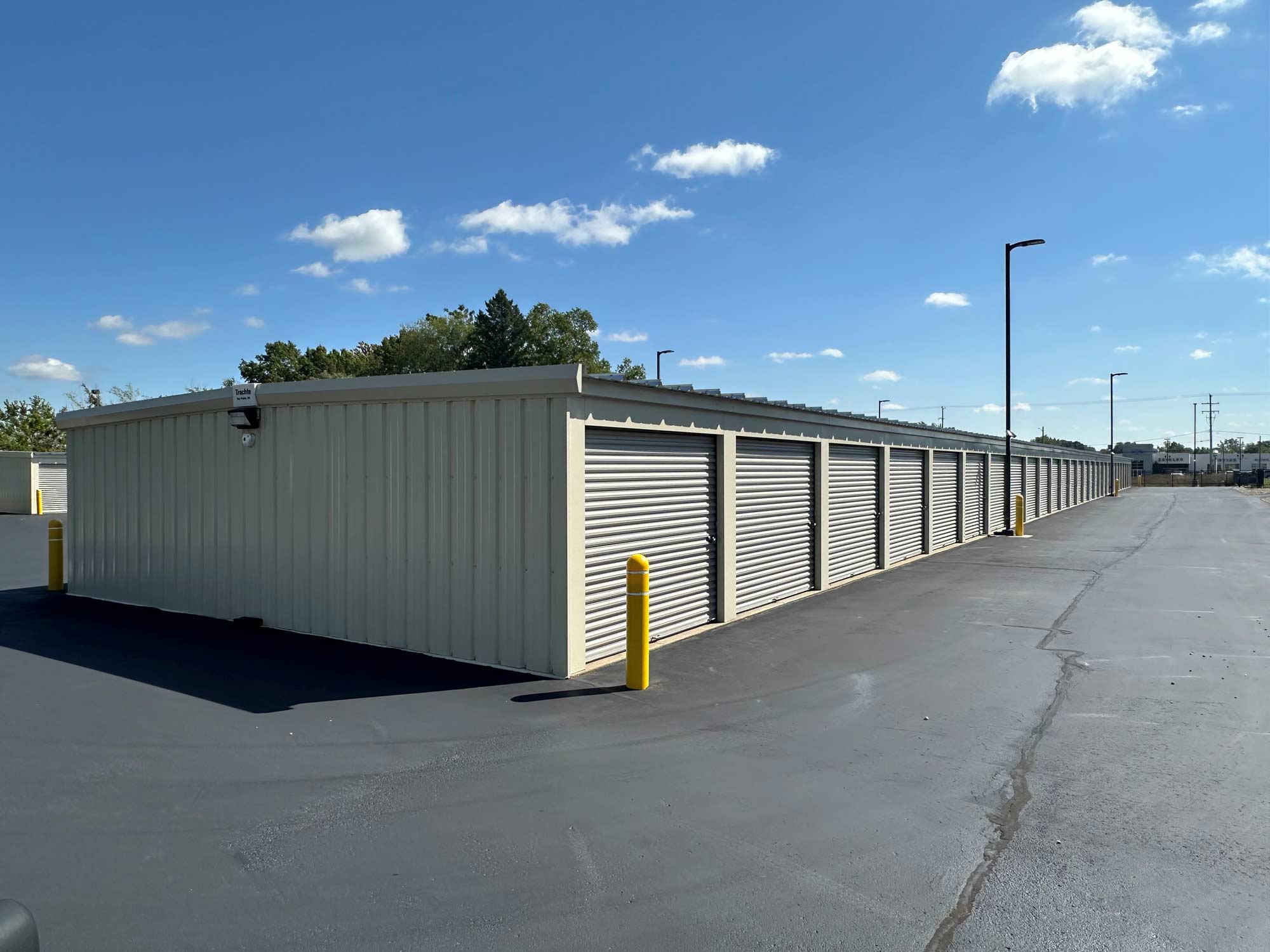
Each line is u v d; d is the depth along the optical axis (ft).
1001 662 28.02
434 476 27.71
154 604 37.42
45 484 109.29
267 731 20.27
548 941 11.55
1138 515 118.42
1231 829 15.19
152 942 11.40
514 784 17.08
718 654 29.01
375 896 12.69
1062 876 13.42
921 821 15.51
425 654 28.07
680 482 32.45
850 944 11.48
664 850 14.25
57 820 15.31
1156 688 24.81
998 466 90.22
